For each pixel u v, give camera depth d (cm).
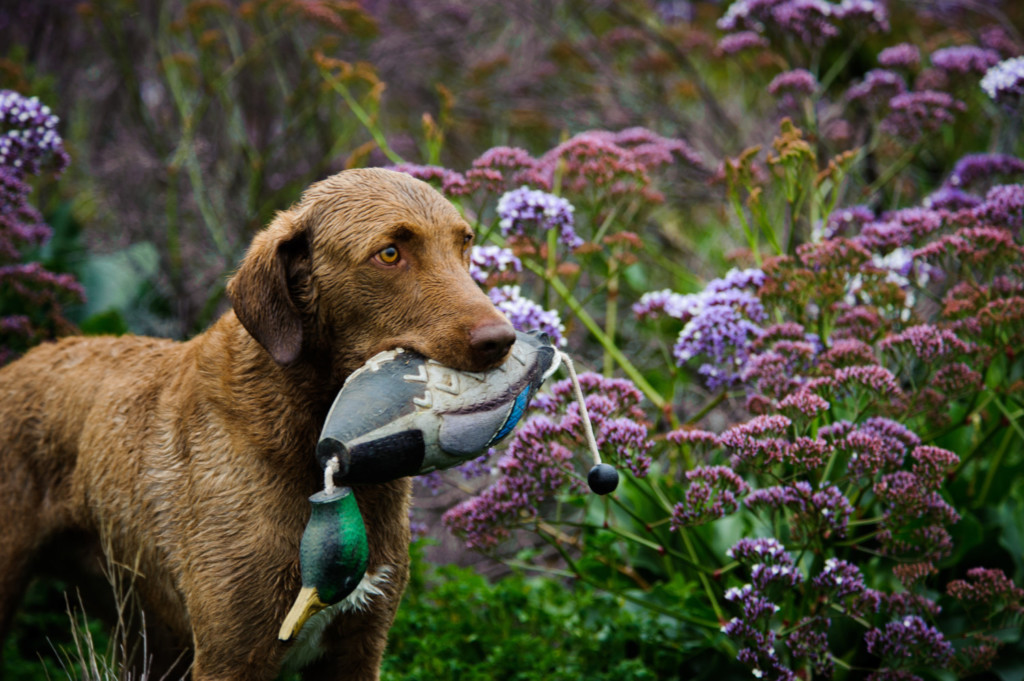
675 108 1028
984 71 706
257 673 364
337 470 309
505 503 469
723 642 505
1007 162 645
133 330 801
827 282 515
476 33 1183
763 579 429
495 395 320
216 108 952
